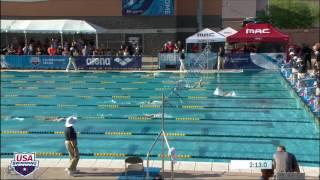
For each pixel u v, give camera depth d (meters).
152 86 21.44
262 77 23.64
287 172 8.00
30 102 18.25
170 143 12.71
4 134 13.65
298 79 18.98
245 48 26.67
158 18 32.41
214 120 15.13
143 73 25.33
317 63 23.70
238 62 26.11
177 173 9.88
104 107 17.28
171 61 26.62
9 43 32.69
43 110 16.88
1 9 32.72
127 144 12.69
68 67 26.22
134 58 26.34
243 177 9.57
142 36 32.72
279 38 24.59
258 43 26.89
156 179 8.55
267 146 12.43
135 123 14.88
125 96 19.23
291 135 13.39
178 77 23.91
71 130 9.78
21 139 13.16
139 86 21.48
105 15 32.62
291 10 42.88
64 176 9.72
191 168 10.26
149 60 30.48
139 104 17.67
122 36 32.81
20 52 27.19
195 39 25.47
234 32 26.12
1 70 26.30
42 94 19.86
